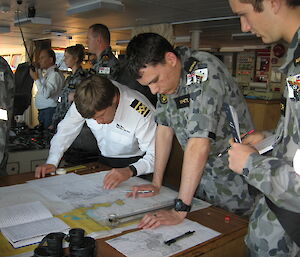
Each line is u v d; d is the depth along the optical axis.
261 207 1.07
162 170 1.59
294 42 0.88
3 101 1.82
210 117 1.28
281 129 0.99
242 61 7.81
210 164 1.54
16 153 2.43
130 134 1.84
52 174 1.72
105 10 4.81
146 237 1.09
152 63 1.24
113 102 1.65
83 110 1.57
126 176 1.60
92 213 1.25
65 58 4.00
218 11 5.03
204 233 1.13
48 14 5.80
